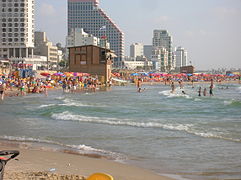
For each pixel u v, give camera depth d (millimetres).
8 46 152375
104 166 10703
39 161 11188
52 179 8414
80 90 69375
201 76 166125
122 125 20266
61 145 14461
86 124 20875
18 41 152375
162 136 16344
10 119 23656
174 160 11695
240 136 16125
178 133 17188
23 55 154375
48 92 61469
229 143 14531
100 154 12633
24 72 81750
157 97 49406
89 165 10781
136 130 18297
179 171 10234
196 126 19578
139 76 147000
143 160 11641
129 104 36438
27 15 152375
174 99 45219
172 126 19422
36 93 57906
